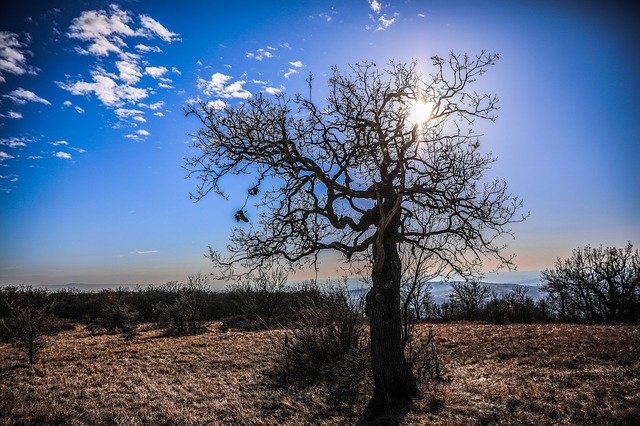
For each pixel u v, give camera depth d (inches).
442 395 468.1
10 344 1177.4
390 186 494.3
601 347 673.0
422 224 528.4
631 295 1555.1
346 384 528.4
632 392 425.4
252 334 1173.1
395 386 462.9
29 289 1873.8
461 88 481.1
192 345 1037.8
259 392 574.6
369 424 407.5
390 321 470.0
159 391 601.0
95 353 973.2
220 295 1877.5
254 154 475.8
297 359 650.8
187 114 472.4
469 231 494.3
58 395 596.1
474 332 993.5
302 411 478.3
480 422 380.2
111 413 494.0
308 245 495.8
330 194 494.3
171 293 2037.4
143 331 1566.2
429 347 778.8
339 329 637.3
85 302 2048.5
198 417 475.2
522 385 494.6
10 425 459.5
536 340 802.8
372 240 489.7
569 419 367.9
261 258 496.1
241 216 463.5
